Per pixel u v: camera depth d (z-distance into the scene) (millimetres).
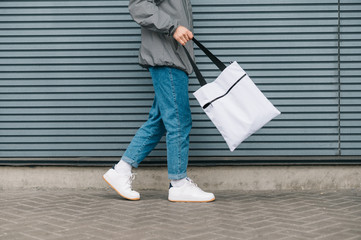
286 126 4324
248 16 4297
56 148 4363
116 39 4332
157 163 4309
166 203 3738
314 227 2902
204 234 2758
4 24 4344
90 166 4355
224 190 4332
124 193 3854
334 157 4305
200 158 4301
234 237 2689
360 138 4328
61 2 4320
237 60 4316
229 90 3520
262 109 3459
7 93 4371
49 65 4355
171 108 3717
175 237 2695
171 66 3650
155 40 3668
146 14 3529
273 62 4320
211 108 3539
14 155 4367
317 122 4324
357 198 3881
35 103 4363
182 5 3732
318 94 4320
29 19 4336
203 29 4309
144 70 4336
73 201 3814
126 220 3135
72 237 2699
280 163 4289
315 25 4297
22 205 3641
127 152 3906
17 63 4355
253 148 4316
